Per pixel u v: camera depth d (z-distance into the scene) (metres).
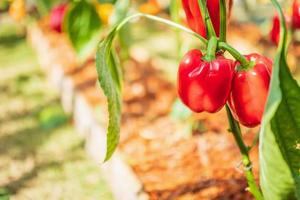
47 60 3.12
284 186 0.87
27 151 2.23
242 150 1.09
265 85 0.95
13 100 2.80
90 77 2.59
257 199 1.12
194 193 1.56
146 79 2.49
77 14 1.44
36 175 2.03
